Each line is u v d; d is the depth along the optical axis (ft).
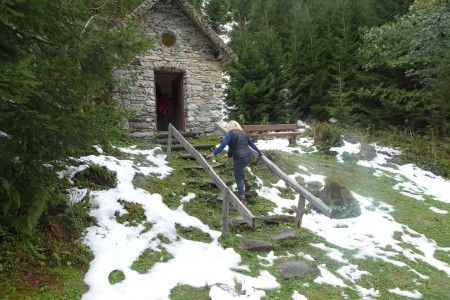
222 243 16.75
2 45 11.96
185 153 28.17
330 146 36.52
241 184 20.85
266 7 65.82
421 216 23.89
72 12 13.28
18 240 12.82
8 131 11.78
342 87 48.34
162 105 41.32
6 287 11.35
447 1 34.78
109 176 19.07
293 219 20.36
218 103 36.91
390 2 55.01
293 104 51.60
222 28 68.03
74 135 12.69
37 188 13.34
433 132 41.96
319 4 63.77
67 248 13.94
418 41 34.96
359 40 53.62
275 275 14.92
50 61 12.60
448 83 39.27
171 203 19.67
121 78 32.40
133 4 33.63
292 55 52.70
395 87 46.16
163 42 34.78
